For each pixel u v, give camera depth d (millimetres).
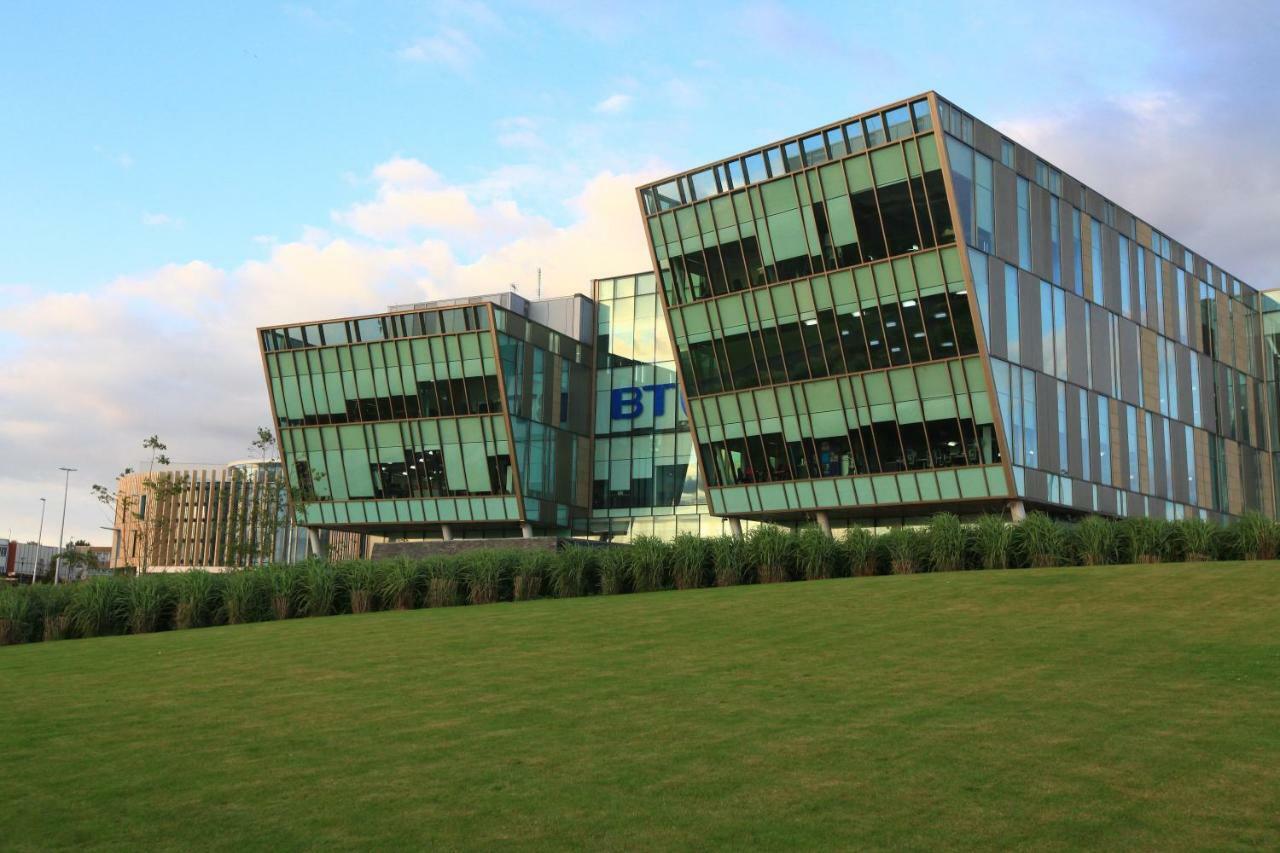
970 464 43250
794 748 11805
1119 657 16172
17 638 32688
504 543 42781
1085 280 48844
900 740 11914
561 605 28625
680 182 49312
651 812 9750
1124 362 50844
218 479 118500
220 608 33594
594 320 65062
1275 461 63031
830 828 9047
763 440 49219
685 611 24797
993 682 14914
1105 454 48375
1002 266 43562
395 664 20000
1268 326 64188
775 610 23797
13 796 11445
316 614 32875
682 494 60531
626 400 63344
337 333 61438
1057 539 29500
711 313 49469
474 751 12523
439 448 59688
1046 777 10219
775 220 46625
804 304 46469
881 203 43281
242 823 10070
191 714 16141
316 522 63656
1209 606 20234
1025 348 44250
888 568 31453
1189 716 12336
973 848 8414
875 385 45281
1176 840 8430
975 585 24844
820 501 47938
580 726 13578
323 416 62406
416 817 9977
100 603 33344
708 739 12453
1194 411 56250
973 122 43156
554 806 10094
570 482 62219
